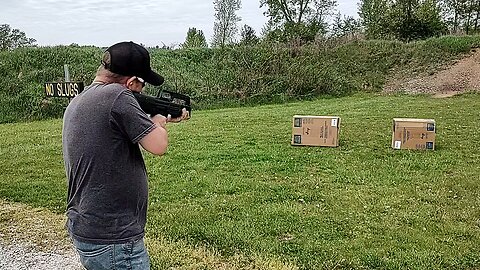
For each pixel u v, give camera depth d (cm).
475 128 990
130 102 210
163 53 2152
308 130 852
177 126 1126
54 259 404
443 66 2030
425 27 2633
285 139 926
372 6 3388
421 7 2678
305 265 377
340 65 2155
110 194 210
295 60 2102
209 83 1844
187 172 675
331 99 1800
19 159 785
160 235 441
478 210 502
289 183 615
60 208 535
